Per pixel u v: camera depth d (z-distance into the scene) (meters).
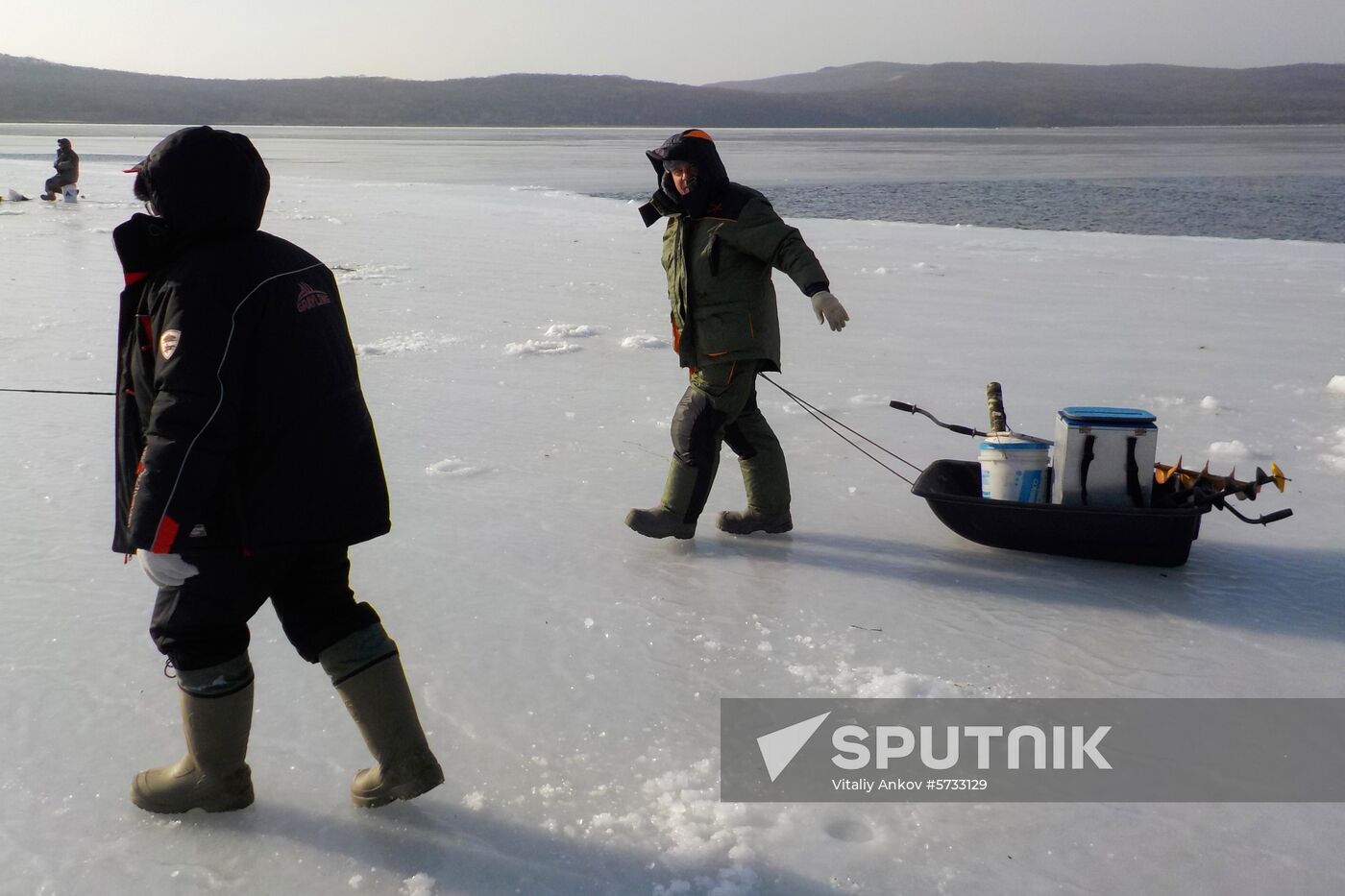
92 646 3.52
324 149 70.88
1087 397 6.83
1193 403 6.66
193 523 2.29
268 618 3.75
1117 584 4.10
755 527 4.55
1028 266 13.16
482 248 14.66
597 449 5.72
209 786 2.62
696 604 3.90
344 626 2.58
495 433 5.99
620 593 3.98
